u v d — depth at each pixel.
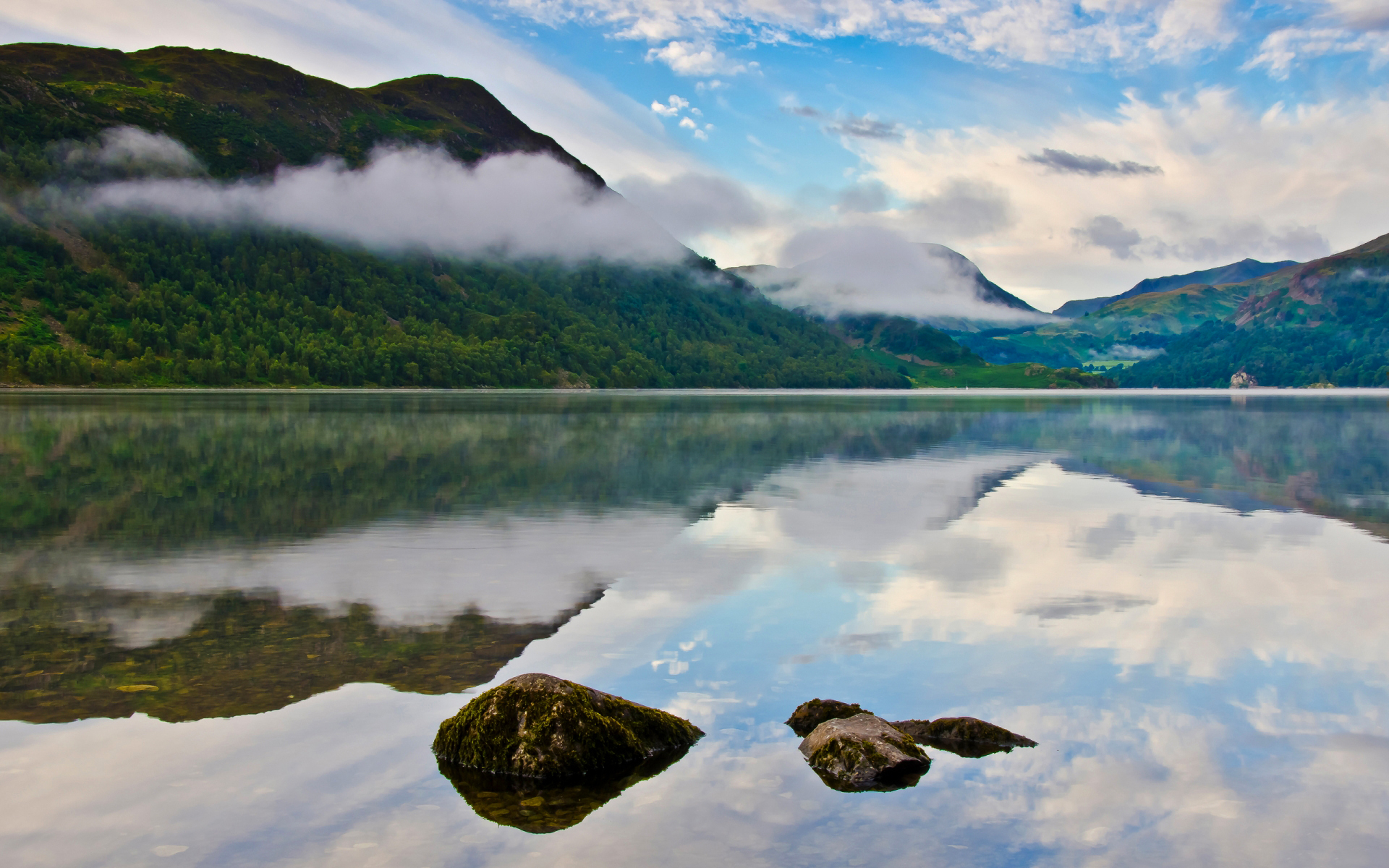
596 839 7.55
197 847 7.29
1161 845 7.52
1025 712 10.51
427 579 17.30
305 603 15.33
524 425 71.81
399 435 57.53
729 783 8.70
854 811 8.12
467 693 10.93
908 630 13.84
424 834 7.58
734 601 15.60
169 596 15.84
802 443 54.50
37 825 7.56
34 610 14.77
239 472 36.03
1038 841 7.61
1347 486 33.50
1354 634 13.75
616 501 28.53
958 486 33.09
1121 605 15.43
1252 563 19.16
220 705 10.44
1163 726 10.07
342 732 9.69
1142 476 36.75
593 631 13.65
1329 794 8.45
